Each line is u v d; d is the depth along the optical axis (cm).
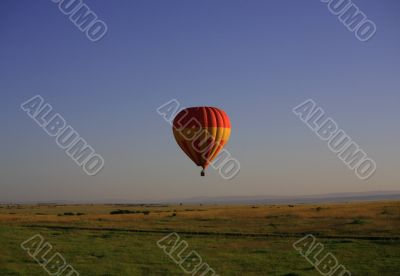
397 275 2261
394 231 3544
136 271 2380
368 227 3788
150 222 4709
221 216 5191
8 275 2283
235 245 3138
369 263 2517
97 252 2889
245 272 2358
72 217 5675
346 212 5066
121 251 2931
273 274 2308
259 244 3172
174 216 5466
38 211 9675
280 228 3944
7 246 3103
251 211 5972
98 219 5212
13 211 9744
